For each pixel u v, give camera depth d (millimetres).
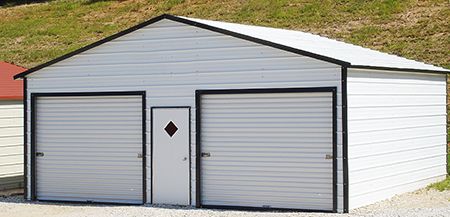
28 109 17594
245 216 13906
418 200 15453
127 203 16516
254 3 38750
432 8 32625
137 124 16406
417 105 16922
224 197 15352
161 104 16031
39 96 17469
